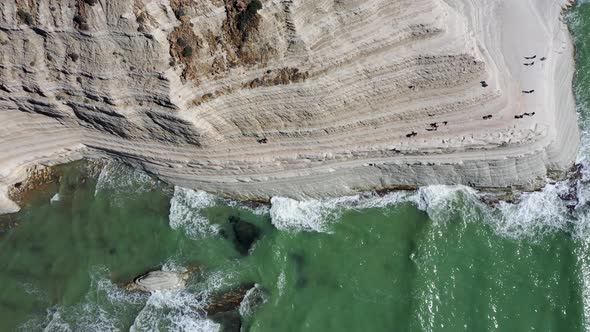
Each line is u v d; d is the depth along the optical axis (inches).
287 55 995.9
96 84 1009.5
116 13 954.7
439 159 1095.6
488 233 1114.1
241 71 1007.6
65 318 1081.4
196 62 995.9
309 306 1090.7
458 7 1098.7
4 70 997.2
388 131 1085.8
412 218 1125.7
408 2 992.2
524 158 1086.4
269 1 954.7
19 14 965.2
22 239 1123.9
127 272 1107.9
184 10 967.0
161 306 1090.1
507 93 1091.3
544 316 1064.8
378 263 1107.3
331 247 1122.7
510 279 1087.6
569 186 1125.7
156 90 999.0
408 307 1068.5
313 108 1037.2
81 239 1123.9
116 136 1091.9
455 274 1091.9
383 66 1010.1
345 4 959.6
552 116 1107.3
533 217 1119.0
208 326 1082.1
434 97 1069.1
